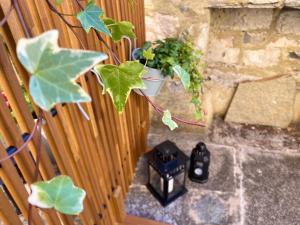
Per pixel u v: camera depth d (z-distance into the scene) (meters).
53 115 0.40
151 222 0.77
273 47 0.91
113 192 0.71
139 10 0.71
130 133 0.78
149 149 0.98
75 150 0.47
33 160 0.37
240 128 1.06
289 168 0.91
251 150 0.97
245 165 0.92
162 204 0.81
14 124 0.33
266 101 1.01
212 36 0.94
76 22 0.42
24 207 0.38
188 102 0.94
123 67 0.32
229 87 1.04
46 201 0.22
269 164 0.92
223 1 0.73
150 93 0.73
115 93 0.33
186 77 0.43
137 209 0.81
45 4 0.35
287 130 1.04
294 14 0.83
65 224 0.49
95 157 0.56
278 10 0.84
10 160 0.33
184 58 0.73
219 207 0.81
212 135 1.03
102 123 0.57
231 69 1.00
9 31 0.31
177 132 1.03
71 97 0.17
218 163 0.92
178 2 0.76
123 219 0.78
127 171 0.82
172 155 0.76
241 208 0.80
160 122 1.03
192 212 0.80
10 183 0.34
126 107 0.71
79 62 0.17
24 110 0.34
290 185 0.86
